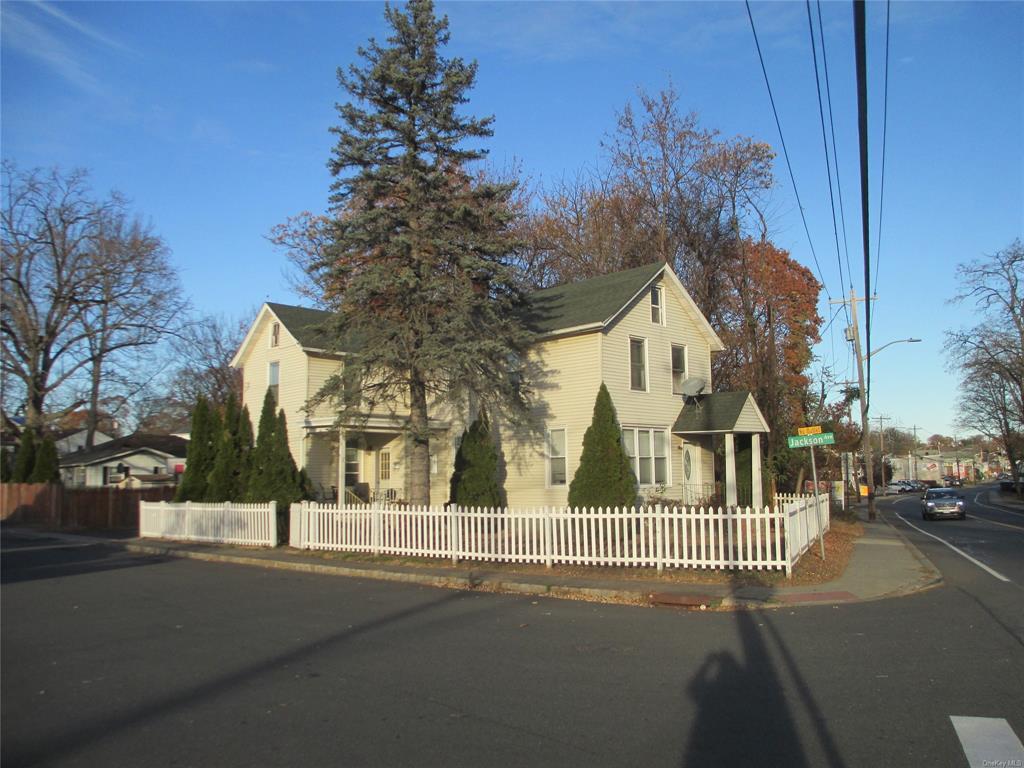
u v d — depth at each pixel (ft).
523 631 31.99
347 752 17.71
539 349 79.92
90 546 79.66
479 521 52.31
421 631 32.09
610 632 31.65
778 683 23.30
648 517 47.21
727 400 81.15
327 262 64.03
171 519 78.84
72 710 21.39
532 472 79.30
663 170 116.37
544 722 19.71
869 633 30.73
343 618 35.42
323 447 90.27
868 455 123.24
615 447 61.11
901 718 19.80
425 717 20.22
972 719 19.65
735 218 115.44
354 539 59.67
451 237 64.34
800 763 16.83
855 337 123.44
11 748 18.38
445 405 87.97
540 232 130.93
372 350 62.44
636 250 119.44
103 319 142.00
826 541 65.51
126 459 163.43
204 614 36.78
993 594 40.98
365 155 64.18
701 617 35.32
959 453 552.00
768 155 114.11
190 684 23.94
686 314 88.69
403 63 65.05
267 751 17.87
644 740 18.31
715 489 88.99
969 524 110.32
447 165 67.46
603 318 74.79
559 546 49.44
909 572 49.08
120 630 32.91
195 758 17.53
